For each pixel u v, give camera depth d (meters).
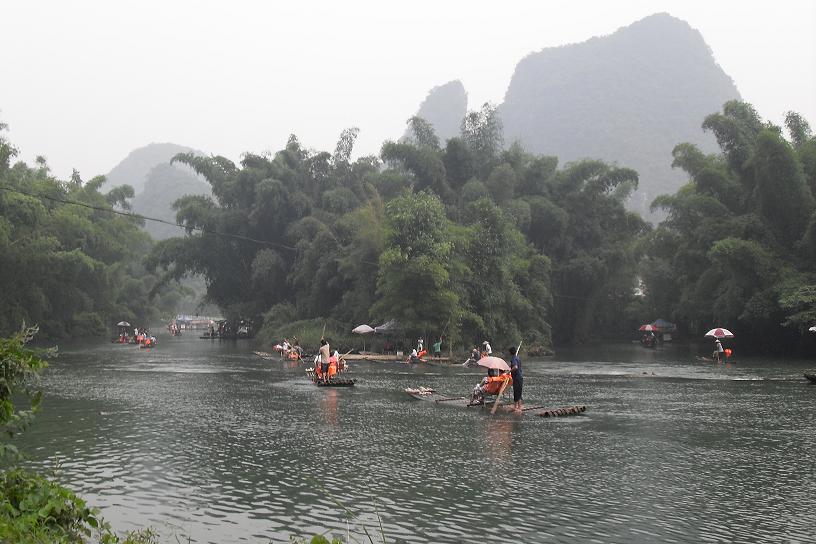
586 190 68.88
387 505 10.20
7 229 53.47
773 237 50.25
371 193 63.69
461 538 8.80
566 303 69.44
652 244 71.12
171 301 118.25
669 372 36.22
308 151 70.25
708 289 56.47
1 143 56.84
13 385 8.03
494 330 50.66
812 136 55.88
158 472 12.05
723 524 9.40
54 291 67.00
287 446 14.45
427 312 45.78
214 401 21.91
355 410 20.09
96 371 33.56
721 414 20.00
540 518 9.62
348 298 54.00
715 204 55.09
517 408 20.11
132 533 7.98
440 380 30.75
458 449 14.35
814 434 16.44
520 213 60.22
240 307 67.31
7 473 7.70
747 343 58.38
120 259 81.06
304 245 60.06
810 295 44.78
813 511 10.00
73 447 14.17
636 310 80.38
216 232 61.25
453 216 58.12
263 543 8.55
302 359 42.94
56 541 6.72
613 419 18.88
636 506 10.21
